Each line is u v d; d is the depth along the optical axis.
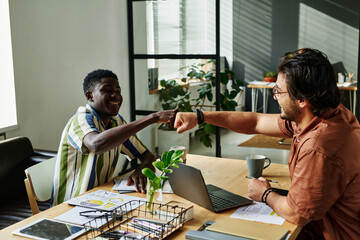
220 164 2.39
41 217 1.64
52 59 3.60
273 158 5.26
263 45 7.91
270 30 7.82
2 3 3.14
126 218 1.62
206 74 4.29
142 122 2.08
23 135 3.37
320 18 7.51
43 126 3.56
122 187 2.00
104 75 2.21
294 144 1.70
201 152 4.49
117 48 4.42
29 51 3.37
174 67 4.43
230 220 1.58
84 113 2.19
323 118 1.55
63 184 2.18
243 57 8.06
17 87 3.28
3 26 3.17
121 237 1.42
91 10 4.01
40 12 3.44
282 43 7.79
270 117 2.09
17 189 2.82
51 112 3.64
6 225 2.40
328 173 1.46
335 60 7.53
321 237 1.64
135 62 4.60
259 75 8.01
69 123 2.19
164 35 4.41
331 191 1.47
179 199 1.86
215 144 4.43
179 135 4.53
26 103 3.38
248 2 7.88
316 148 1.47
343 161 1.46
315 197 1.48
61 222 1.57
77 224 1.55
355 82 6.55
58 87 3.69
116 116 2.39
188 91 4.40
